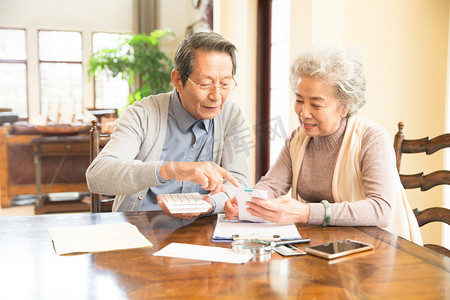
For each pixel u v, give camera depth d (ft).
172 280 2.87
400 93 8.57
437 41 8.59
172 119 5.43
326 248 3.47
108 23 27.43
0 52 25.61
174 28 27.76
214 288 2.74
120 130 5.10
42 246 3.60
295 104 4.64
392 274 2.99
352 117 4.76
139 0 28.04
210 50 4.67
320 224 4.19
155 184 4.33
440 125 8.77
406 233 4.66
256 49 13.12
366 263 3.20
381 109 8.52
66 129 14.92
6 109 22.84
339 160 4.70
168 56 27.73
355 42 8.32
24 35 26.14
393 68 8.49
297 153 5.13
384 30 8.39
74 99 26.91
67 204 14.53
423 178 5.15
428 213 5.04
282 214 4.05
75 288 2.74
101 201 5.61
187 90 4.86
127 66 25.14
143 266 3.13
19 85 25.93
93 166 4.66
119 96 27.71
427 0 8.48
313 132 4.63
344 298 2.60
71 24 26.86
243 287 2.76
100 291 2.70
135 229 4.07
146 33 28.12
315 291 2.70
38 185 14.35
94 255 3.37
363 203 4.22
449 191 8.66
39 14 25.99
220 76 4.73
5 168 14.43
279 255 3.39
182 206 4.14
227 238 3.78
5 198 14.42
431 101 8.70
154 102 5.45
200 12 21.63
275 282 2.84
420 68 8.59
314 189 4.91
